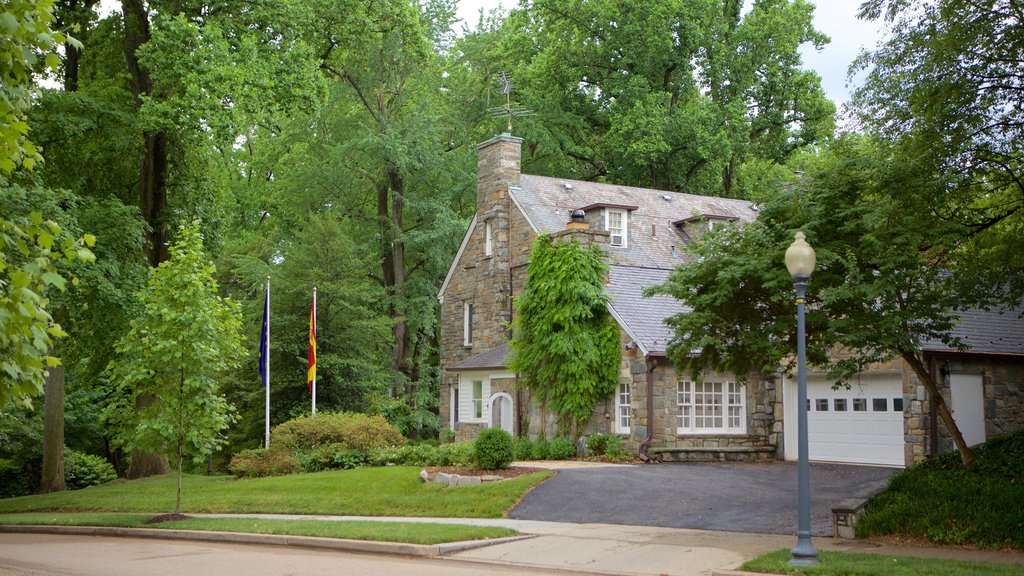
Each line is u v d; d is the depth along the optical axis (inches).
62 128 917.8
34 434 1350.9
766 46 1855.3
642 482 788.6
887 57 628.4
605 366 1048.2
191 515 772.0
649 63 1781.5
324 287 1323.8
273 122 1064.2
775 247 593.0
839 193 583.5
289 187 1694.1
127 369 741.9
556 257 1090.1
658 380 1000.9
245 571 480.4
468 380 1338.6
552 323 1085.1
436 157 1644.9
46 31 281.7
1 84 273.6
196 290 741.9
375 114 1691.7
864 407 989.8
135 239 971.9
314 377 1125.7
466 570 481.7
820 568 433.4
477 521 673.6
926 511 549.3
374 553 565.6
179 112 975.0
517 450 1074.7
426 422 1615.4
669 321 634.8
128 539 673.6
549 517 679.7
